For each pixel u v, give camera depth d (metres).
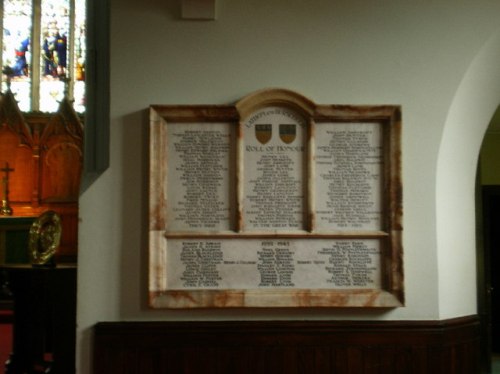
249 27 3.93
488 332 6.00
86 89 4.02
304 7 3.95
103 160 3.94
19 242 8.59
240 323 3.80
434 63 3.96
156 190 3.78
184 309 3.80
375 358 3.81
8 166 9.13
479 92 4.11
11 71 9.61
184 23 3.91
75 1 10.63
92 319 3.80
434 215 3.91
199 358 3.78
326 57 3.94
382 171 3.89
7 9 10.66
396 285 3.80
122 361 3.75
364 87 3.94
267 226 3.83
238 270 3.80
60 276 4.64
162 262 3.76
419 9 3.97
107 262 3.82
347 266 3.84
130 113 3.88
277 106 3.87
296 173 3.86
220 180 3.83
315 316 3.84
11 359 4.58
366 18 3.96
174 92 3.89
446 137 3.98
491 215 7.58
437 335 3.82
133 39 3.89
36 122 9.73
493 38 3.94
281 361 3.80
